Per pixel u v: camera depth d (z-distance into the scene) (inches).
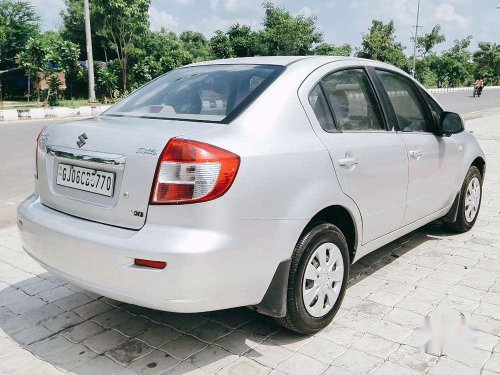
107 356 111.0
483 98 1412.4
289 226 104.6
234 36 1504.7
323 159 113.1
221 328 121.8
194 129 101.4
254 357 109.4
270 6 1542.8
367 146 127.6
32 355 111.8
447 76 2354.8
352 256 131.0
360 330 120.2
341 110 126.3
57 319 127.9
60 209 111.7
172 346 114.3
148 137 97.8
